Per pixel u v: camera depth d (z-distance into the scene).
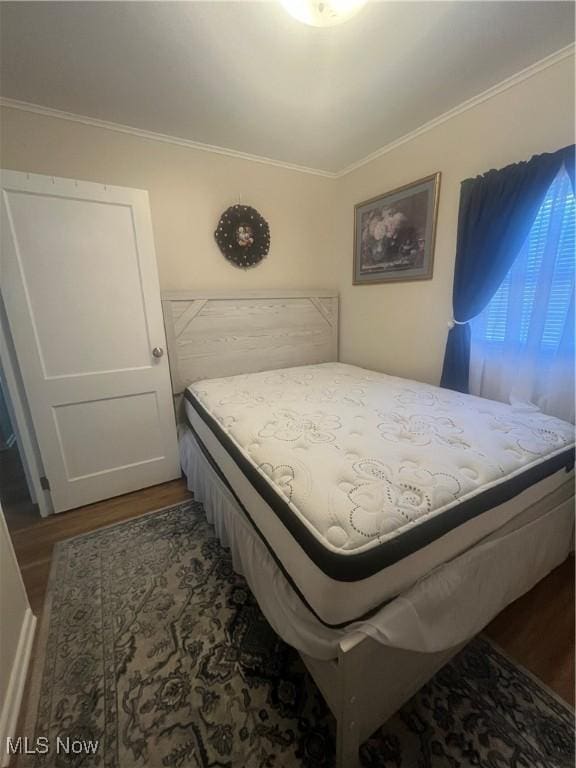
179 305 2.28
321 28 1.34
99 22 1.29
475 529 0.97
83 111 1.88
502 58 1.54
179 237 2.32
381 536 0.79
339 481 0.97
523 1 1.24
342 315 3.03
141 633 1.22
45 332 1.79
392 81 1.68
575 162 1.45
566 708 0.97
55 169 1.92
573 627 1.20
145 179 2.16
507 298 1.82
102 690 1.04
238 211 2.46
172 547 1.68
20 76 1.58
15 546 1.71
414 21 1.31
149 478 2.26
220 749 0.90
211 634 1.22
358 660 0.74
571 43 1.45
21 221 1.64
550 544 1.26
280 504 0.95
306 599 0.85
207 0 1.20
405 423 1.40
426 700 0.99
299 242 2.82
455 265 2.00
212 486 1.71
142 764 0.88
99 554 1.64
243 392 2.00
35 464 1.90
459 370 2.06
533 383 1.73
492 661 1.09
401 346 2.53
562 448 1.20
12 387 1.79
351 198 2.75
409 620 0.82
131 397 2.10
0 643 1.00
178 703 1.00
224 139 2.23
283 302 2.71
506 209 1.69
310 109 1.90
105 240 1.85
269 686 1.04
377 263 2.58
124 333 2.00
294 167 2.66
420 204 2.20
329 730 0.93
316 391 1.99
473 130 1.86
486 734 0.91
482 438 1.23
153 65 1.53
